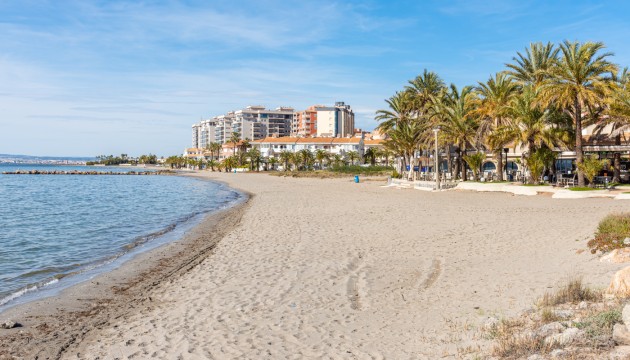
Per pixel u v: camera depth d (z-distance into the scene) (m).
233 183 83.50
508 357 5.98
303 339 8.09
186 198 51.50
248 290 11.67
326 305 10.11
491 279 11.12
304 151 130.62
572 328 6.33
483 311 8.73
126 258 17.97
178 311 10.36
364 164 138.62
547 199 31.00
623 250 11.12
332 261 14.47
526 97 38.78
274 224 24.03
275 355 7.41
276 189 60.06
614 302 7.59
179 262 16.41
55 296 12.69
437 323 8.35
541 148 39.25
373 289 11.21
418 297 10.28
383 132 65.38
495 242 16.02
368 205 31.89
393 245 16.67
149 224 28.97
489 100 45.62
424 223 21.69
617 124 38.44
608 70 33.16
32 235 25.14
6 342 9.06
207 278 13.36
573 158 44.41
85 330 9.59
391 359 6.84
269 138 163.00
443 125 49.53
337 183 72.44
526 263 12.49
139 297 12.02
